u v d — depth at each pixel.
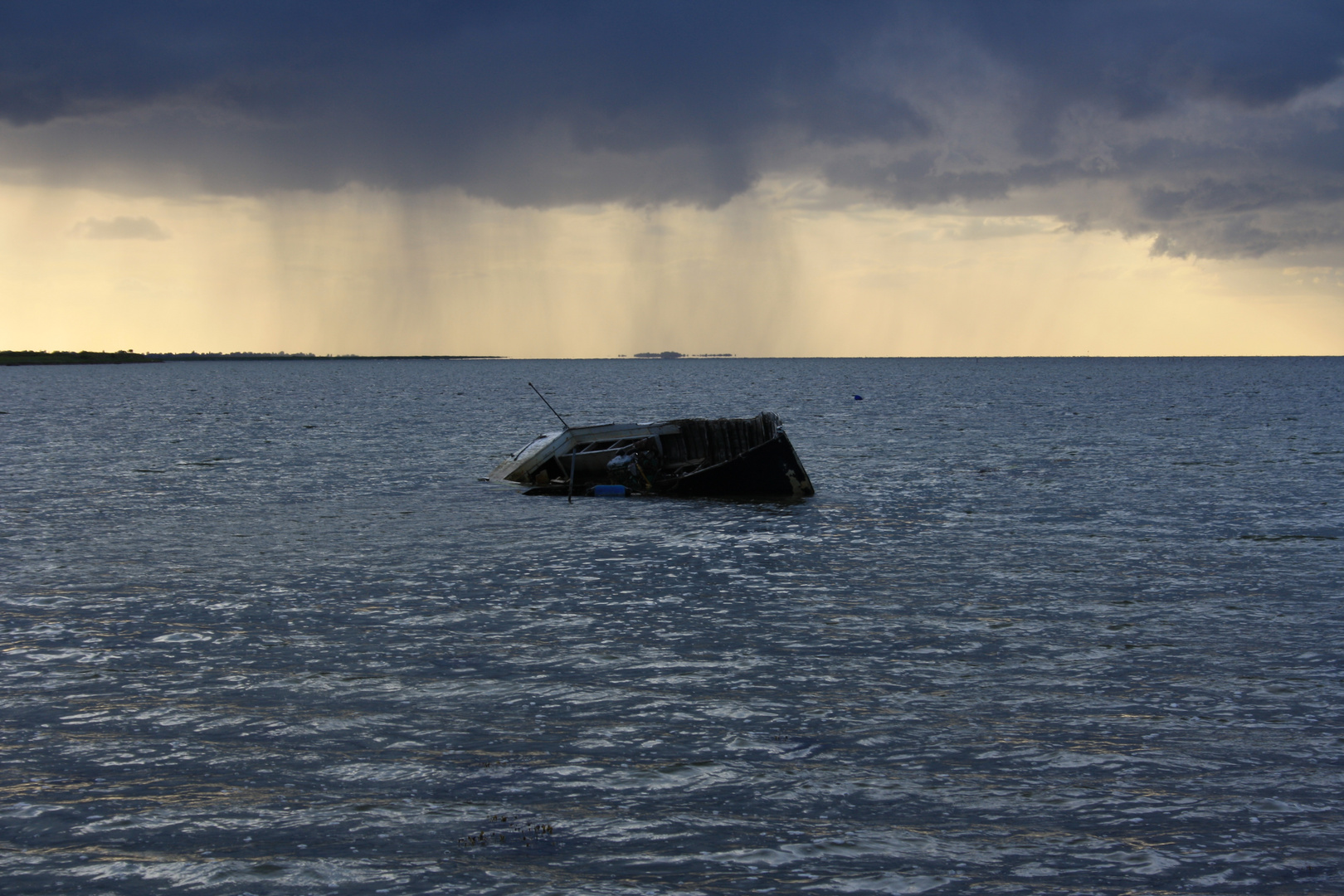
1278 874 7.52
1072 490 28.77
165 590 16.81
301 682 11.88
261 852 7.86
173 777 9.21
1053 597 15.92
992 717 10.63
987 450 41.88
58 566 18.84
